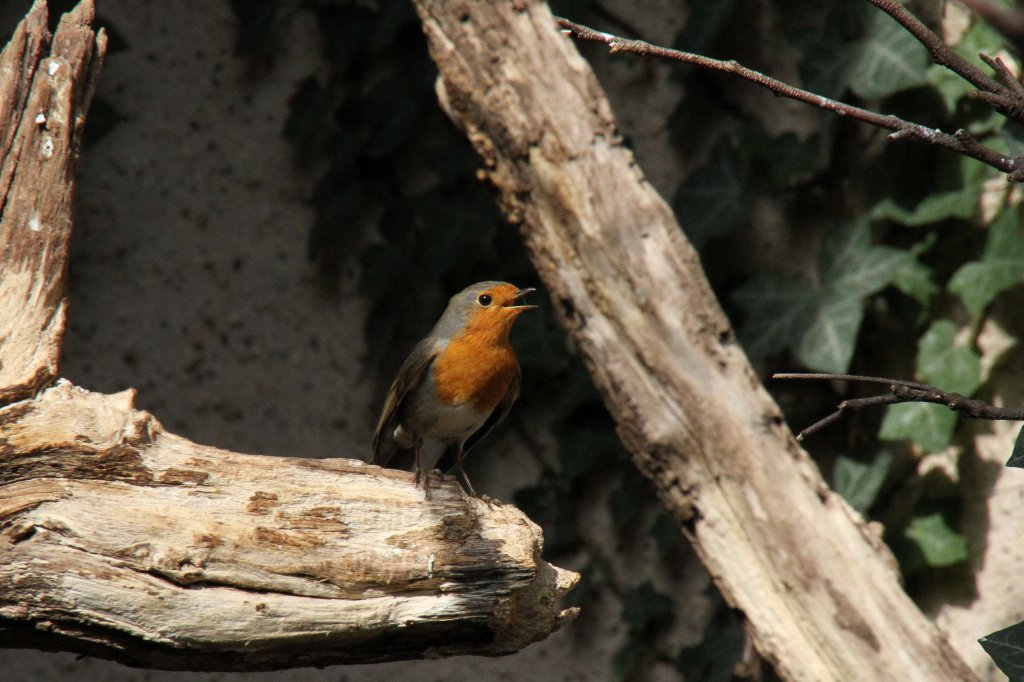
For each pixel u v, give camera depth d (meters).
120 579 4.96
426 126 11.62
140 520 5.08
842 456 10.40
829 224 10.83
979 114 9.96
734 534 7.74
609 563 11.24
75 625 4.91
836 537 7.57
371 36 11.55
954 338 10.06
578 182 8.06
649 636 11.14
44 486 5.04
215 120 11.81
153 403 11.45
